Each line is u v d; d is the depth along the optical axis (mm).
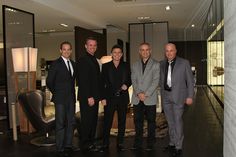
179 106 3951
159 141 4852
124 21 10891
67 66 4219
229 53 1627
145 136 5066
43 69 8898
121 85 4246
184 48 15734
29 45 6887
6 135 5629
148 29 11242
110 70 4250
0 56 7812
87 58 4188
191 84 3953
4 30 6004
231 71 1569
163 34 11117
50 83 4125
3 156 4273
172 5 8219
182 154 4148
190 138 5059
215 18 7922
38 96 4680
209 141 4836
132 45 11383
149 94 4148
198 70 15672
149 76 4168
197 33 15492
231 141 1591
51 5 6957
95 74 4203
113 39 13156
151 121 4273
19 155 4309
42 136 5418
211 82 10555
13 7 6629
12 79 6156
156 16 9961
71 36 13828
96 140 4980
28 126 5664
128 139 5016
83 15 8867
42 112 4695
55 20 8977
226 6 1722
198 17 10719
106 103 4297
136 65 4281
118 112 4336
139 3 7926
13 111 5301
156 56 11156
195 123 6348
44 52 14172
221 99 6375
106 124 4383
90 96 4176
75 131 5418
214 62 8898
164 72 4086
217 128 5809
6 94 6023
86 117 4250
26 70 5719
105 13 9312
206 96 11383
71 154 4227
